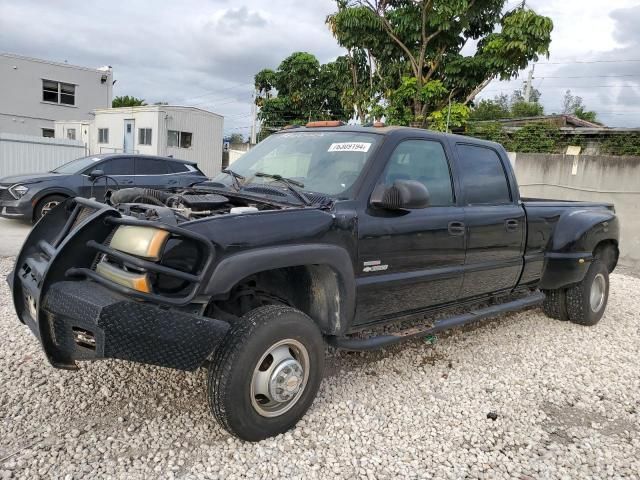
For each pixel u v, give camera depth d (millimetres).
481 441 3418
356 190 3703
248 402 3045
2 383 3732
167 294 2857
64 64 30531
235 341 2994
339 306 3510
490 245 4684
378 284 3754
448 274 4293
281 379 3160
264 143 4742
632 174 10180
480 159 4852
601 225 5781
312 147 4238
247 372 3004
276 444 3188
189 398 3684
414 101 12188
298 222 3285
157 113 23156
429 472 3043
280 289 3707
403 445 3301
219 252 2934
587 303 5805
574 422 3775
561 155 11062
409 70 12391
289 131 4727
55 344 3006
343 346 3629
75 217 3410
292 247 3209
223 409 2980
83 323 2723
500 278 4930
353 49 13188
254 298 3557
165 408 3537
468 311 4863
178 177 11680
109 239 3027
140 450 3059
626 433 3654
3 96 28812
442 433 3477
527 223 5125
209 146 25453
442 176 4402
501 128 12977
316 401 3746
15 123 29375
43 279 2914
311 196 3678
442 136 4504
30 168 17078
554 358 4961
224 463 2988
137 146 24203
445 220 4219
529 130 12352
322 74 21703
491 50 11508
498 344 5238
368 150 3920
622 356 5133
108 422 3326
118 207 3502
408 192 3516
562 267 5477
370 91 13047
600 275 5980
